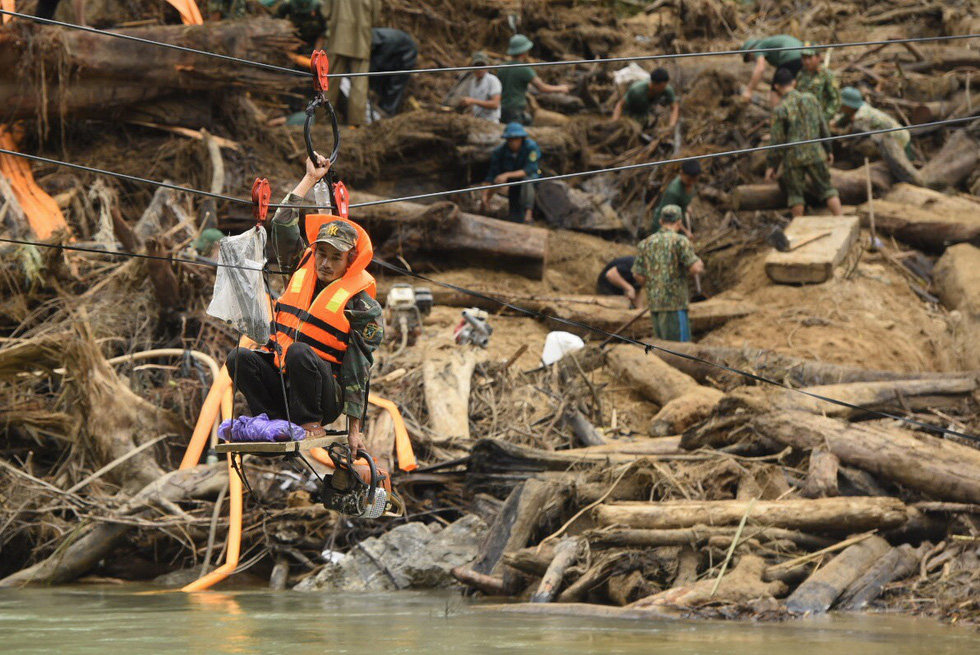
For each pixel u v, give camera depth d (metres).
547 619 19.16
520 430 30.44
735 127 51.25
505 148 45.06
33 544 26.59
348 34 46.16
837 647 16.16
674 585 21.86
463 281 41.78
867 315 38.56
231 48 41.25
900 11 64.69
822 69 46.41
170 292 32.44
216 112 43.38
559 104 56.00
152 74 40.38
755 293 40.81
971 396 28.89
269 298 15.33
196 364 30.66
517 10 62.47
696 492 24.69
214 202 39.50
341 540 26.58
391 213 42.06
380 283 41.00
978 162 49.69
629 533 22.55
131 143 41.59
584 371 34.34
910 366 36.00
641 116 51.38
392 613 19.94
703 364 33.91
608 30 62.25
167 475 26.36
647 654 15.25
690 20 64.44
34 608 20.59
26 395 29.67
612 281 40.84
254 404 15.04
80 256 35.12
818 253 40.53
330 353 14.88
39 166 39.59
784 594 21.14
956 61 58.00
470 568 23.88
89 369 27.98
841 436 24.73
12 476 27.17
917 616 19.81
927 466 23.75
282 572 25.12
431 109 49.78
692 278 43.84
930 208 45.34
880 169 47.34
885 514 22.20
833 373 31.50
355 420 15.27
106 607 20.78
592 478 25.11
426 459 28.77
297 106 48.28
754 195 45.97
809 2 68.25
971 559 21.97
